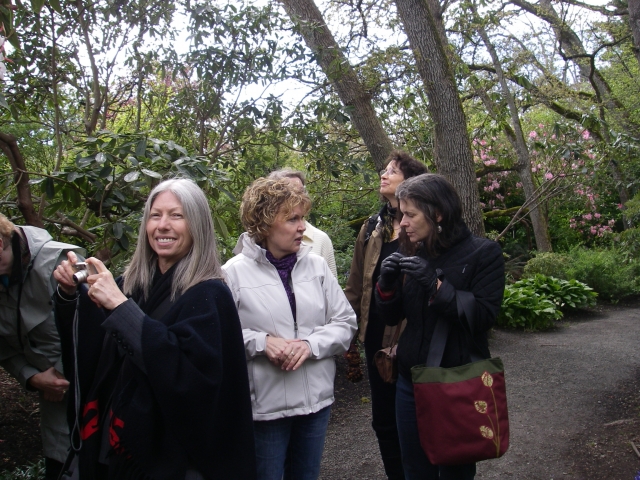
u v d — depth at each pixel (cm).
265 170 590
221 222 428
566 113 1216
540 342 738
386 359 261
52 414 274
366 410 485
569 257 1177
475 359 232
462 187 688
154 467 171
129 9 507
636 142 915
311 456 237
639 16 508
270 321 230
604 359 638
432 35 686
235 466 185
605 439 402
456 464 215
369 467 378
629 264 1216
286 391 227
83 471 184
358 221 1002
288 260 240
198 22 526
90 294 176
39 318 256
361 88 716
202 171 388
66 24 495
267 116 580
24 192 377
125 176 357
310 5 691
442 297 222
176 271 189
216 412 181
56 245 259
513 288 885
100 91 575
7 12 290
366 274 309
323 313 242
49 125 560
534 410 475
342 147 613
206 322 179
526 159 1140
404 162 303
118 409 174
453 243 240
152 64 561
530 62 1090
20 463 339
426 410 218
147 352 167
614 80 1502
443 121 691
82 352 194
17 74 508
